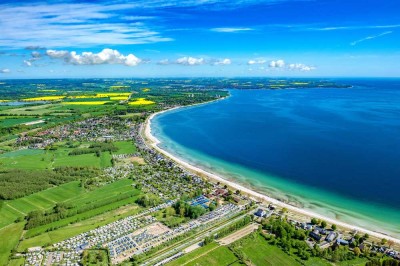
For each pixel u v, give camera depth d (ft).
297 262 442.91
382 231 526.16
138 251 474.90
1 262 450.71
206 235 515.91
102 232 529.04
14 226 552.82
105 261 453.17
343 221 560.20
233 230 526.57
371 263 418.72
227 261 448.24
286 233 500.74
